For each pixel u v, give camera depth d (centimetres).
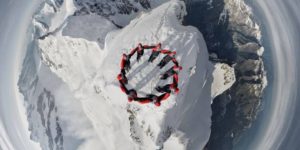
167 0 2744
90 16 2455
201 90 2339
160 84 2098
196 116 2323
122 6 2595
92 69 2417
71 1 2481
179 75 2119
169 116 2108
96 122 2420
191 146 2291
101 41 2373
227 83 2530
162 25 2252
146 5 2700
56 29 2486
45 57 2697
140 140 2219
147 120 2144
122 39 2277
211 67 2464
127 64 2148
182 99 2125
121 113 2242
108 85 2192
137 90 2120
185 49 2186
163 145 2236
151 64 2142
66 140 2503
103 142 2400
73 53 2456
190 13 2780
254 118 2636
